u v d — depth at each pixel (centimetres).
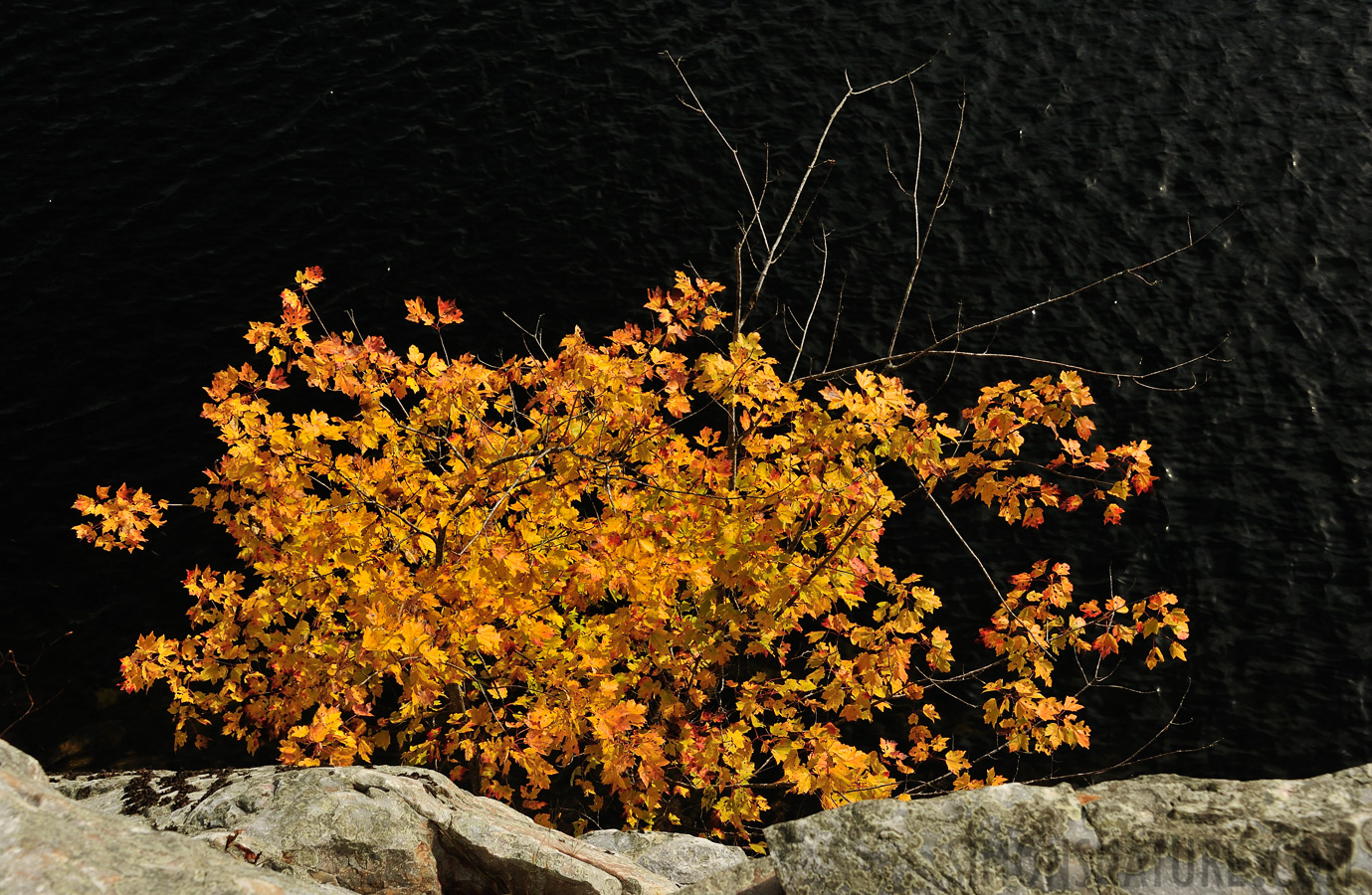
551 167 1956
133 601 1273
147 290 1661
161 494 1389
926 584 1361
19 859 295
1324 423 1571
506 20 2275
